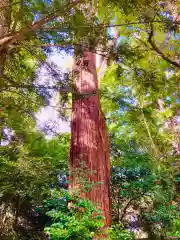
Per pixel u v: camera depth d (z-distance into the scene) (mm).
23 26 3359
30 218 8477
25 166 7066
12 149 7070
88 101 7023
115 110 9227
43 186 6930
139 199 7910
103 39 3789
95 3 3973
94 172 6285
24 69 4863
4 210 8391
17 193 7309
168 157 8500
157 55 6164
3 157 7094
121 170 8109
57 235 5004
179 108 9305
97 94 7148
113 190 8039
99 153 6664
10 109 4812
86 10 3826
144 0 3750
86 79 6988
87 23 3527
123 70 5957
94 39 3695
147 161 8250
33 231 8359
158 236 7453
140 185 7645
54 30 3436
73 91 4828
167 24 3979
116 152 8844
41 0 3191
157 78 5078
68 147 7973
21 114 5047
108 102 8828
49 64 4586
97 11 4027
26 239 8188
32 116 5266
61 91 4707
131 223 7930
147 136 8867
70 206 5691
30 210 8406
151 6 3861
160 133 9180
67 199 5766
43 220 8344
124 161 8172
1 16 3404
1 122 5172
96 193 6117
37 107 5109
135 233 7844
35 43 4125
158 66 6711
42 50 4379
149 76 4902
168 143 8977
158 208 7383
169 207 7172
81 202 5516
